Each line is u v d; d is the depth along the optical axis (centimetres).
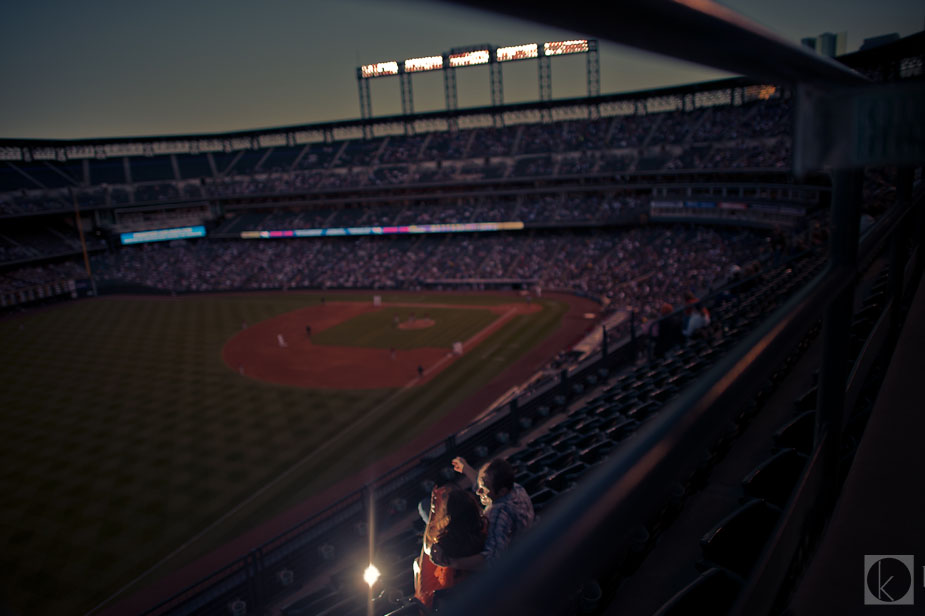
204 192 10131
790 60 108
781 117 7106
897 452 341
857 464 337
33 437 3350
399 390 3925
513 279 7100
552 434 1461
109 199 9375
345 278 7950
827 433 282
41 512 2573
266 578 1636
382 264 8144
